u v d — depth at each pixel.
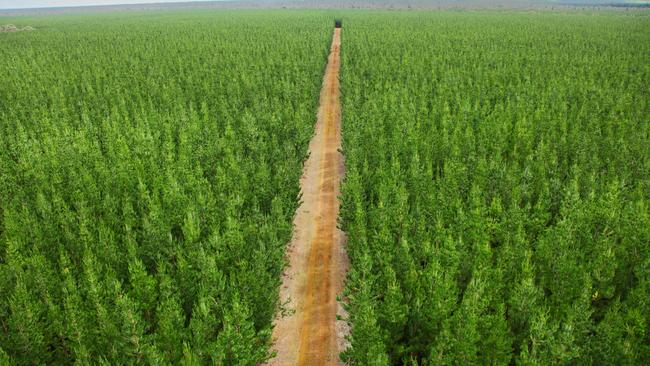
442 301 22.25
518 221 30.39
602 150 45.28
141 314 23.12
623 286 27.31
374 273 26.98
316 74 79.56
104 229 28.17
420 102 59.84
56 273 26.22
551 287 25.86
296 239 35.75
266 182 36.41
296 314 27.91
